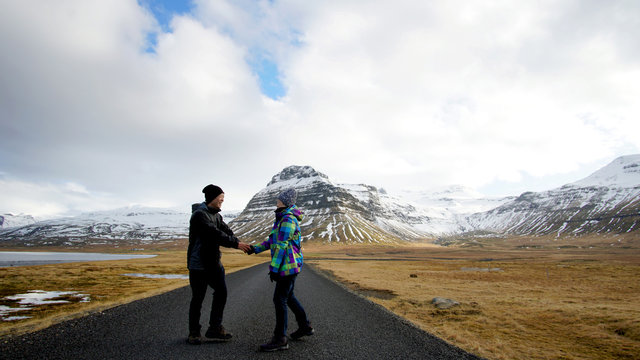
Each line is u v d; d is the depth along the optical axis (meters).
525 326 9.33
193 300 5.37
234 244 5.46
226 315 8.23
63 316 8.09
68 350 4.93
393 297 15.22
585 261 94.12
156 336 5.90
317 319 8.16
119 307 9.52
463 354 5.46
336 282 22.41
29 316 9.39
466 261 94.06
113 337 5.82
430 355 5.23
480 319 9.98
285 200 5.47
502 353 5.92
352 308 10.38
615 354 6.45
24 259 107.12
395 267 56.81
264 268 38.31
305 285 18.75
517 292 20.58
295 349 5.19
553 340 7.63
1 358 4.53
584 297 18.52
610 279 34.41
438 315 10.58
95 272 34.47
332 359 4.71
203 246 5.31
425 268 55.69
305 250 185.75
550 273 44.09
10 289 18.16
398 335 6.60
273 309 9.37
